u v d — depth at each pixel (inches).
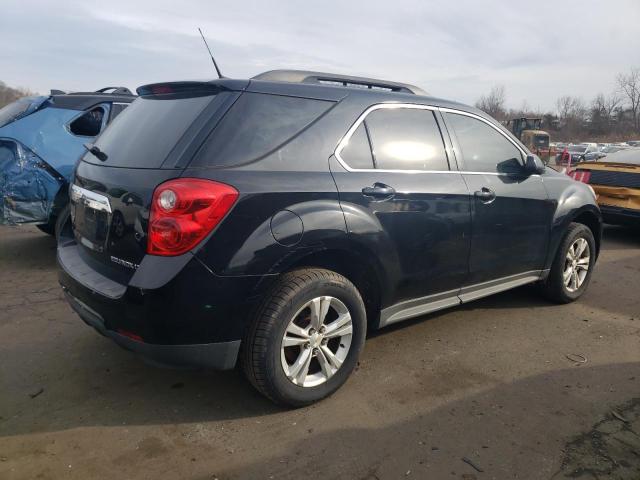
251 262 99.3
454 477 92.5
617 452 100.4
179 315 95.3
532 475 93.4
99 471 92.1
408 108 134.1
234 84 107.9
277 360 106.0
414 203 126.3
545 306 182.9
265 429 105.7
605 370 134.8
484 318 169.9
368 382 125.9
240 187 98.8
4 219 203.2
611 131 2815.0
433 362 137.3
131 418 108.6
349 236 112.3
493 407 115.8
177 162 98.4
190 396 117.6
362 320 119.1
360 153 120.4
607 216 295.3
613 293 199.8
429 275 134.2
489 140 154.9
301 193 106.4
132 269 99.9
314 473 92.9
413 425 108.1
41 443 99.3
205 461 95.6
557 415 112.9
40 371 127.2
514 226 155.4
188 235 94.0
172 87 117.8
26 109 214.2
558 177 179.2
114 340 103.4
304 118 113.1
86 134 225.5
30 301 173.0
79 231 122.0
